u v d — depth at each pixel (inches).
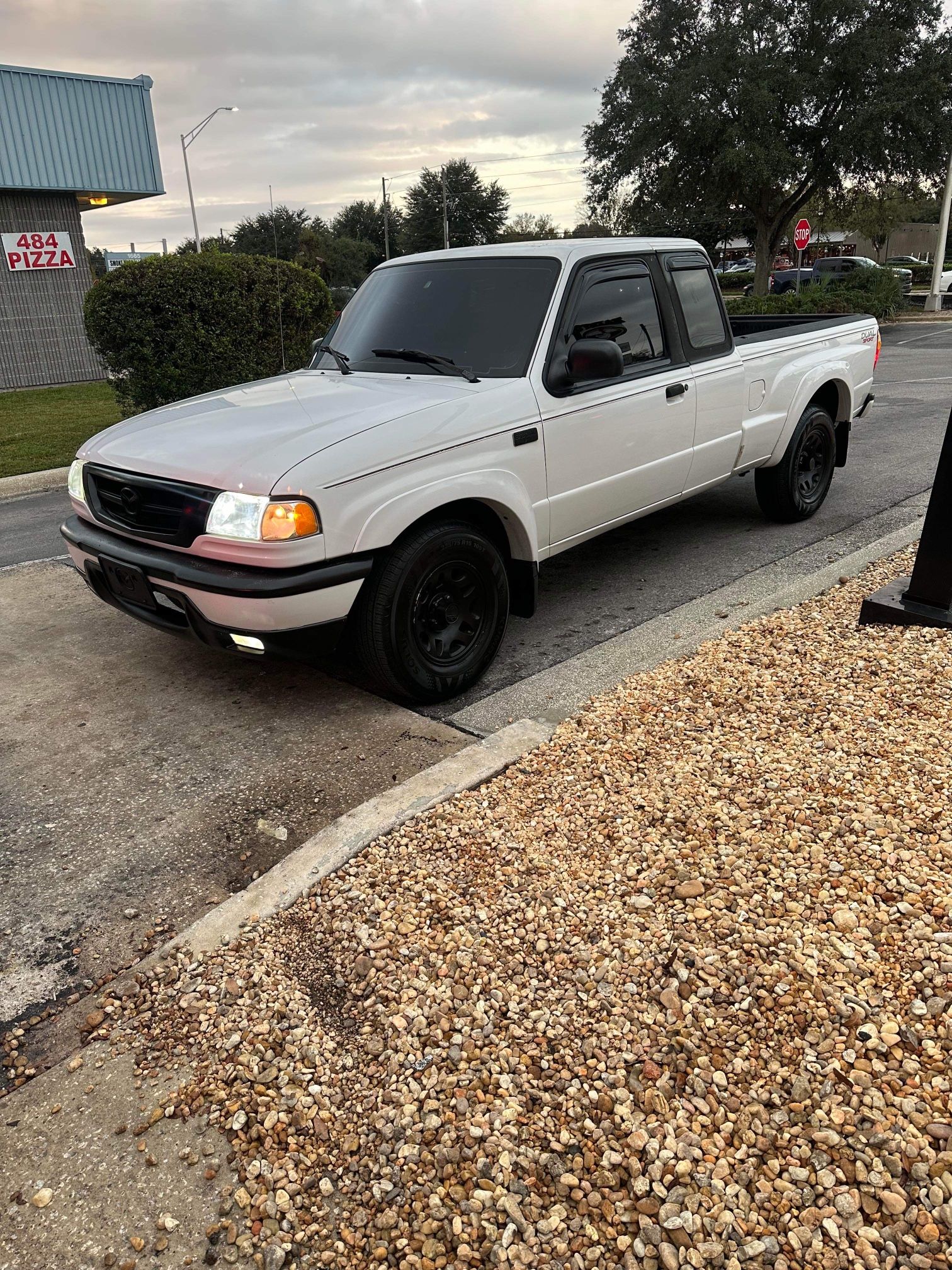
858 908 92.0
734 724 131.4
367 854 112.2
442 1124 77.0
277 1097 81.7
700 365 196.1
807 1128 72.4
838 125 1044.5
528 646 181.0
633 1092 77.5
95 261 2760.8
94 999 96.5
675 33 1099.9
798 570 210.8
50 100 650.2
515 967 92.0
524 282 171.2
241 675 174.9
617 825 111.3
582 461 170.2
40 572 248.4
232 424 148.8
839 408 253.1
